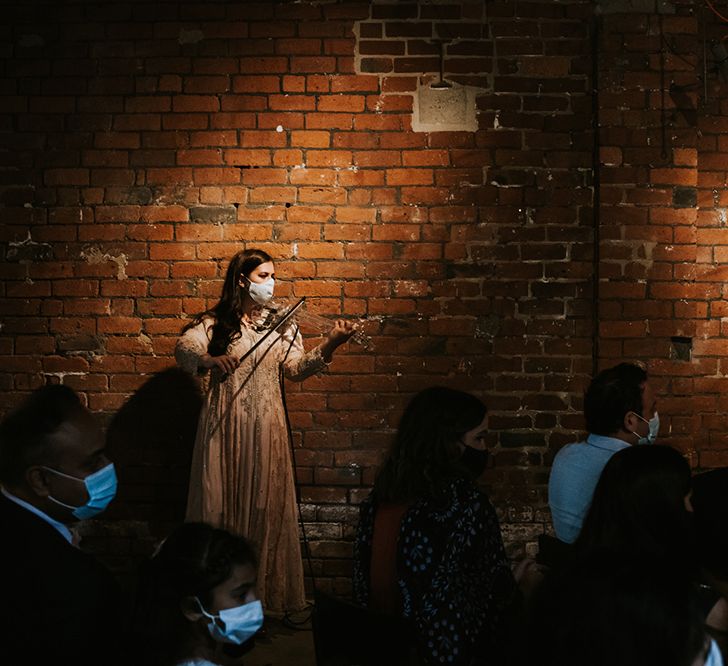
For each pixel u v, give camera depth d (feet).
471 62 15.64
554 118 15.66
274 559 14.37
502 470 15.78
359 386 15.87
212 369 14.37
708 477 8.04
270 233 15.84
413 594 8.34
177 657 6.21
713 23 15.75
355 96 15.71
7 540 6.53
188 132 15.84
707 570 7.69
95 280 15.97
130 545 16.02
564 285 15.71
